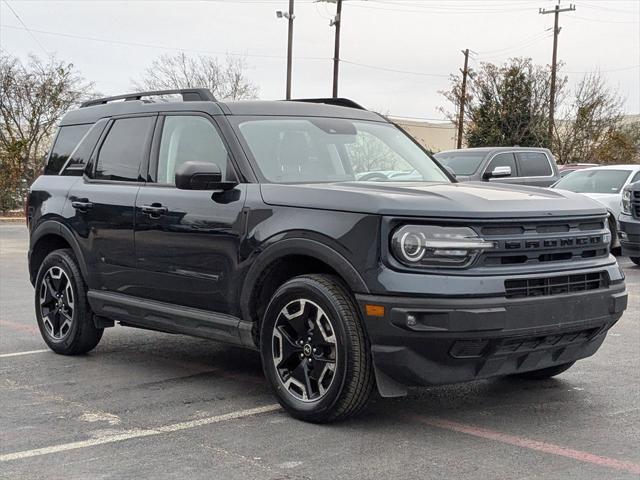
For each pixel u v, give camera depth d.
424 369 4.75
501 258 4.85
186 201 5.91
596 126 42.50
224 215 5.61
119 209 6.45
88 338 7.05
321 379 5.07
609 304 5.23
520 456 4.58
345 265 4.88
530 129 40.47
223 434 4.98
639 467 4.41
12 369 6.74
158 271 6.12
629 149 43.31
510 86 40.88
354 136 6.36
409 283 4.67
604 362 6.93
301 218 5.15
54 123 34.03
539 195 5.42
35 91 33.47
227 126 5.90
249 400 5.75
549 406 5.59
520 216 4.91
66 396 5.89
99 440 4.89
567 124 42.97
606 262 5.38
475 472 4.32
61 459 4.56
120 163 6.72
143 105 6.71
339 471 4.34
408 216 4.76
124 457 4.58
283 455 4.59
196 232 5.78
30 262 7.59
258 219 5.40
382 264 4.76
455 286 4.65
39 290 7.38
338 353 4.91
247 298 5.47
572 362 5.77
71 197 7.02
